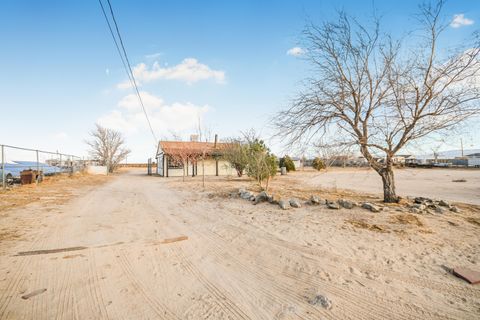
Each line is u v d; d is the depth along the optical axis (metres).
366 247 4.28
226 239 4.84
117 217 6.69
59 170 21.17
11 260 3.66
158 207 8.24
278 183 16.91
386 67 7.09
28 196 9.90
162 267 3.56
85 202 9.02
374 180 19.91
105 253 4.02
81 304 2.59
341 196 10.13
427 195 10.98
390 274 3.32
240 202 8.73
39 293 2.78
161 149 28.64
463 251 4.11
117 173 36.72
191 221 6.28
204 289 2.95
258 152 13.21
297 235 4.97
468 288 2.96
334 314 2.45
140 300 2.69
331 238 4.75
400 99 6.76
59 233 5.05
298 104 7.65
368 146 7.54
